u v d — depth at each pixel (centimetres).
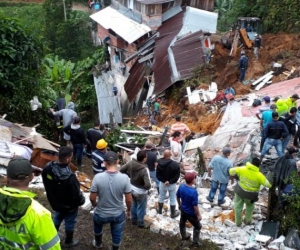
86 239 780
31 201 346
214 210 1035
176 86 2455
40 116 1463
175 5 3005
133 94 2744
